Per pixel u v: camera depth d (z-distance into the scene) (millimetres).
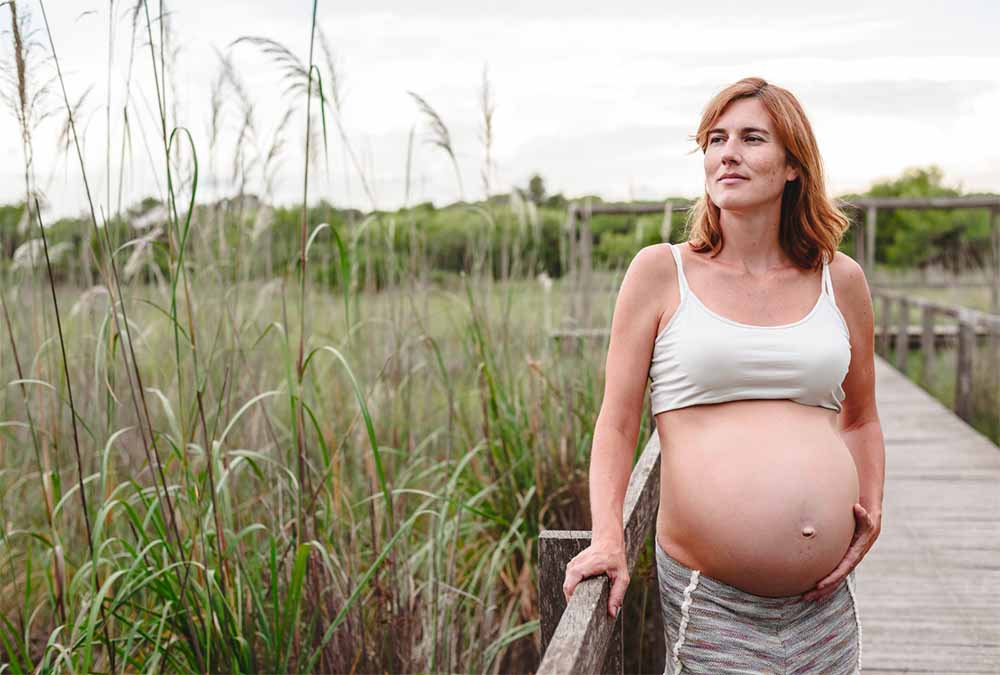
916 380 11172
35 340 3932
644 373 2047
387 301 4527
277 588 3055
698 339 1972
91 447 3801
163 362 4445
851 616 2043
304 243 2994
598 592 1772
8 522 3816
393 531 3254
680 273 2027
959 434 7164
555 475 4227
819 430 2006
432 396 4918
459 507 3416
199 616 2748
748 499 1920
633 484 2561
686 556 2014
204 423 2820
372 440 2957
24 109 2979
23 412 4242
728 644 1962
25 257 4023
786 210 2082
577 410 4352
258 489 3738
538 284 5016
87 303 3994
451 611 3334
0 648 3312
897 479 5840
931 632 3512
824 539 1934
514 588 3969
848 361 2033
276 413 4695
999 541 4562
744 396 1981
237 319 4059
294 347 4207
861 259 12570
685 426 2021
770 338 1962
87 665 2371
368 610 3295
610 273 5730
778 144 1980
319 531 3357
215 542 3102
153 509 2861
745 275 2029
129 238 3879
